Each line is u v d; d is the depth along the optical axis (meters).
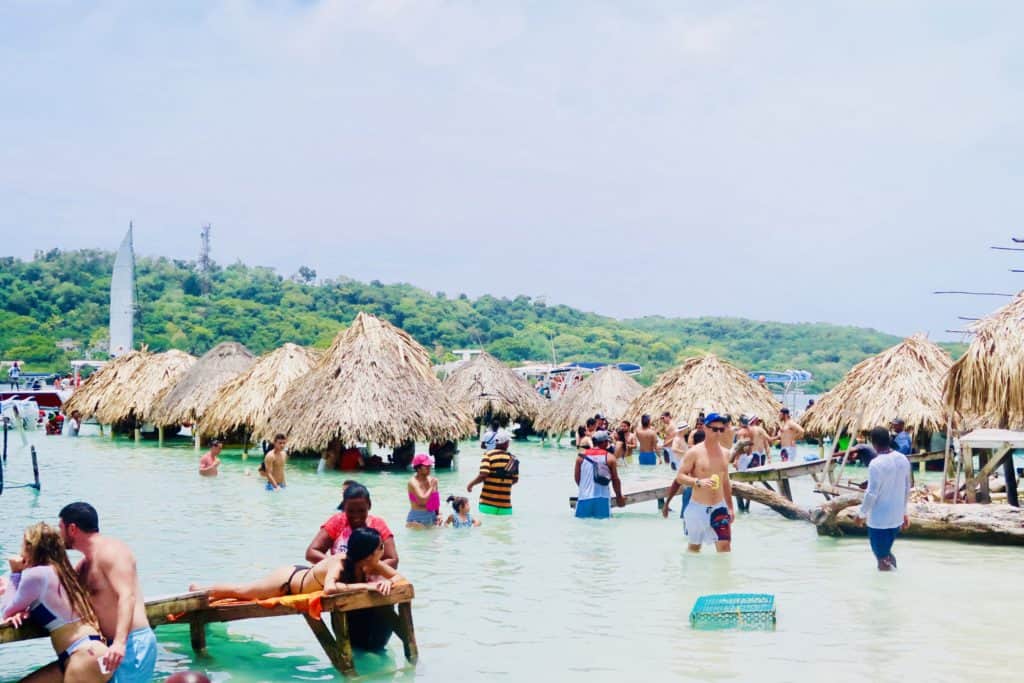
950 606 11.16
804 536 16.52
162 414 38.00
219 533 16.38
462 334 142.62
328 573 9.06
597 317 165.25
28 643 9.78
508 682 8.45
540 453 37.78
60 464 29.89
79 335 123.75
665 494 18.69
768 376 68.56
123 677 7.64
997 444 16.77
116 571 7.77
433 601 11.45
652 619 10.57
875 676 8.52
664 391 36.28
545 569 13.38
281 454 23.41
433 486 16.86
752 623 10.25
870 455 21.97
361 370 29.28
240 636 10.04
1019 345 16.00
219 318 131.00
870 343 171.38
